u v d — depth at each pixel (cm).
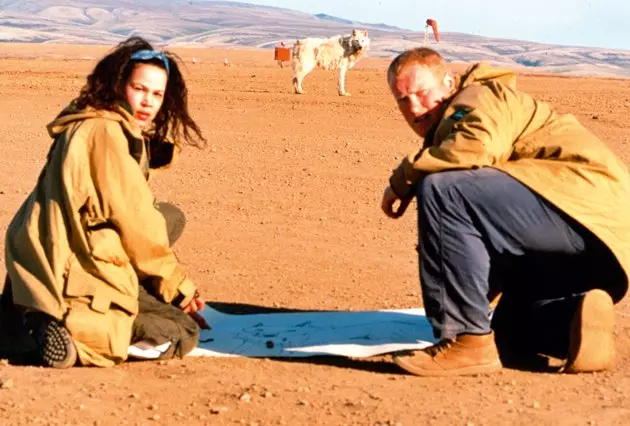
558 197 520
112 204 543
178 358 576
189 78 2591
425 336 613
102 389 505
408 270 806
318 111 1853
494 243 529
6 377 521
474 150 521
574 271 549
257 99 2053
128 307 552
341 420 461
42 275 545
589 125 1636
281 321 650
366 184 1173
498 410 476
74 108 567
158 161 617
